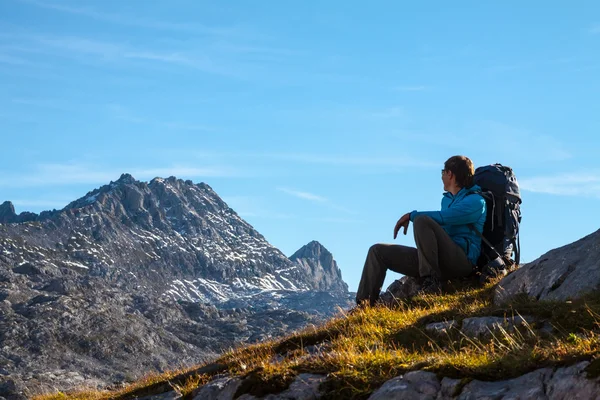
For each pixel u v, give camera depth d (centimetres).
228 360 1224
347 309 1336
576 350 639
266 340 1322
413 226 1323
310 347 1127
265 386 816
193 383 1059
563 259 1105
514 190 1382
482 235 1347
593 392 569
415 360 783
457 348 952
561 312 927
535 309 973
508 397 618
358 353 911
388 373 761
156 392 1191
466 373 677
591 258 1056
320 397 767
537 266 1148
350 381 761
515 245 1396
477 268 1380
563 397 586
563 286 1047
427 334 1033
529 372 645
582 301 949
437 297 1281
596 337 754
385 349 966
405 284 1451
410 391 684
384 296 1470
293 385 805
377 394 705
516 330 905
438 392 673
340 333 1120
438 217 1308
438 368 700
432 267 1312
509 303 1072
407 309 1280
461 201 1332
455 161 1370
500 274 1314
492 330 959
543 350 680
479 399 633
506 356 699
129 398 1223
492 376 664
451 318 1062
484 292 1251
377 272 1335
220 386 869
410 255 1341
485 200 1375
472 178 1373
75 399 1791
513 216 1377
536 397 602
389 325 1112
